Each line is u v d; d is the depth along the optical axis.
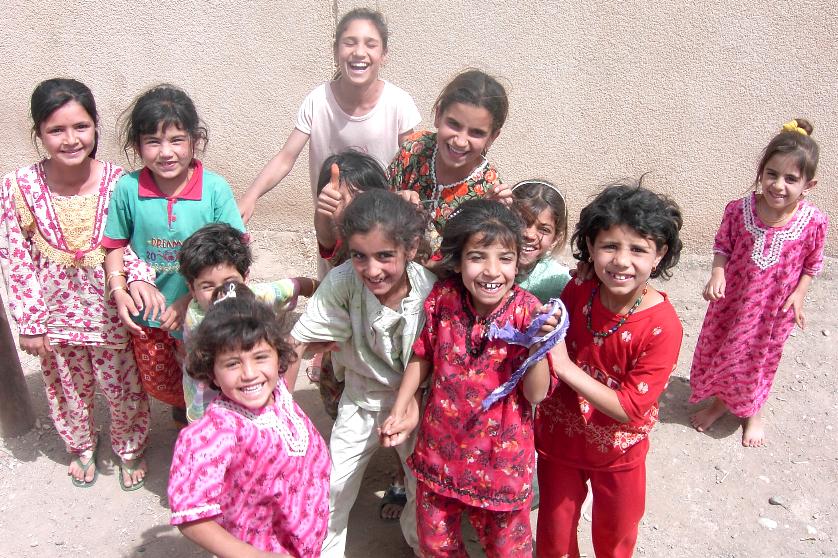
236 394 2.10
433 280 2.68
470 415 2.50
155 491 3.51
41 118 2.96
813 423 3.98
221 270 2.72
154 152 2.93
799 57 4.89
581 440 2.69
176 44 5.18
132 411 3.45
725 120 5.09
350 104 3.91
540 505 2.88
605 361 2.61
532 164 5.36
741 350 3.72
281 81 5.27
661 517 3.39
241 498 2.18
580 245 2.59
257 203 5.62
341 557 2.96
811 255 3.59
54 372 3.41
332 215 2.81
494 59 5.11
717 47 4.93
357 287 2.68
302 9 5.07
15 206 3.15
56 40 5.18
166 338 3.29
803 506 3.46
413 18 5.05
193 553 3.17
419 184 3.13
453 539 2.71
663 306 2.52
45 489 3.50
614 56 5.02
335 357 2.99
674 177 5.29
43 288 3.24
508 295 2.48
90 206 3.18
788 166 3.37
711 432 3.94
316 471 2.37
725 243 3.74
